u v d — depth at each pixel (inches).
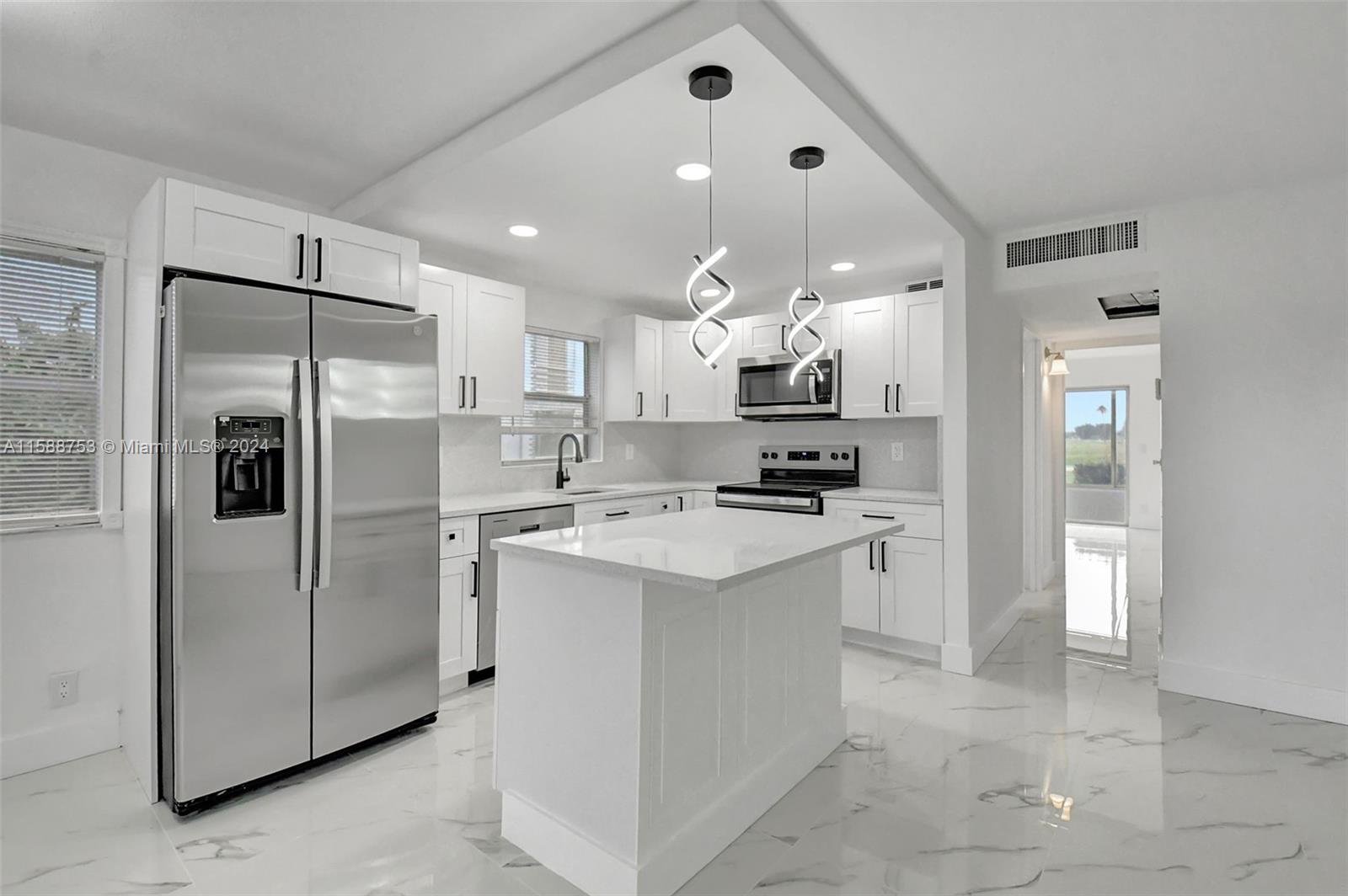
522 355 154.3
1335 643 114.8
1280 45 76.6
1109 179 116.3
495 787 83.3
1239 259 121.6
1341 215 113.4
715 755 80.9
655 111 85.8
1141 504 363.6
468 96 91.2
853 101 90.3
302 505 94.5
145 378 91.7
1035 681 134.5
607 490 172.7
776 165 102.9
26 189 97.6
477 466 162.1
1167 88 86.5
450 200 117.6
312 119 96.7
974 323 142.3
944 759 102.1
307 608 95.9
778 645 92.9
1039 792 92.1
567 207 122.1
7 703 96.2
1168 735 109.6
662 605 72.7
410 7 72.0
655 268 165.0
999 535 164.1
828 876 75.1
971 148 105.3
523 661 81.0
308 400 94.7
